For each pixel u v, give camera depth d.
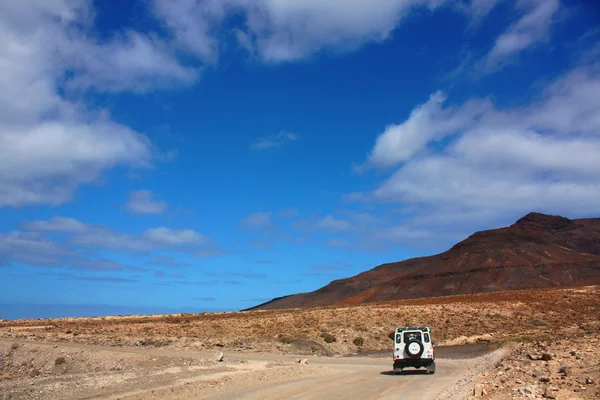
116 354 38.56
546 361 24.83
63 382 20.81
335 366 35.94
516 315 73.38
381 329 62.91
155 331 66.75
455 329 64.62
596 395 13.84
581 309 77.12
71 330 69.62
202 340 56.34
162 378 22.61
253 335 60.66
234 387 20.59
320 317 74.56
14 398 17.12
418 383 23.11
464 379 24.22
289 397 17.95
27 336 61.56
